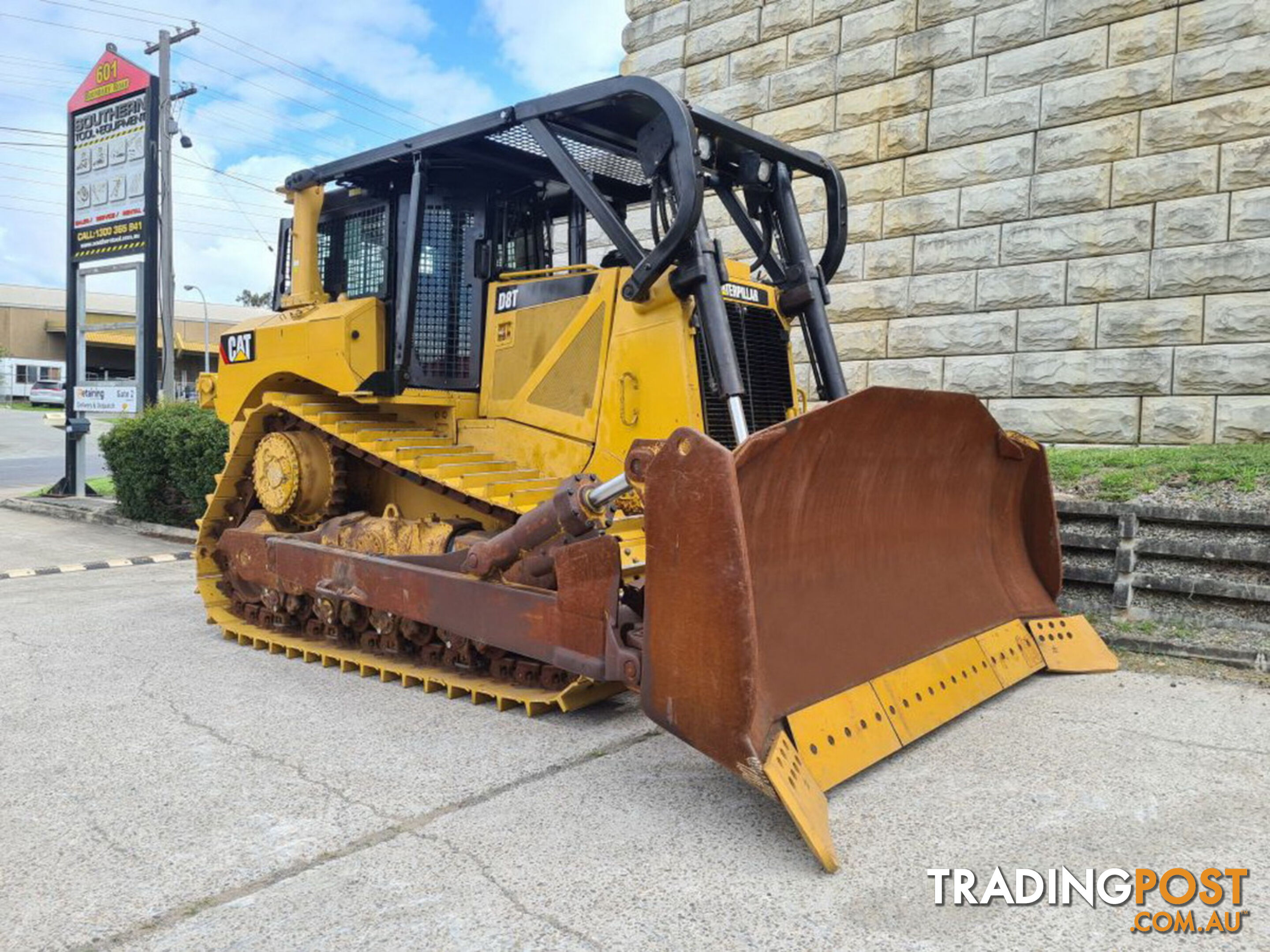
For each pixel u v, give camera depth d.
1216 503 5.60
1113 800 3.33
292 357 5.86
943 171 8.24
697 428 4.36
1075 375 7.57
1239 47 6.83
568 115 4.73
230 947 2.41
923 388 7.92
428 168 5.40
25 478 19.88
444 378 5.61
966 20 8.08
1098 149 7.45
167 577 8.54
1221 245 6.93
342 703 4.56
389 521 5.53
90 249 14.17
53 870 2.83
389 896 2.67
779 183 5.16
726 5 9.69
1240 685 4.72
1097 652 5.05
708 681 3.04
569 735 4.05
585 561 3.82
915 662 4.02
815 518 3.74
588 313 4.92
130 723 4.23
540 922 2.53
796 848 2.97
